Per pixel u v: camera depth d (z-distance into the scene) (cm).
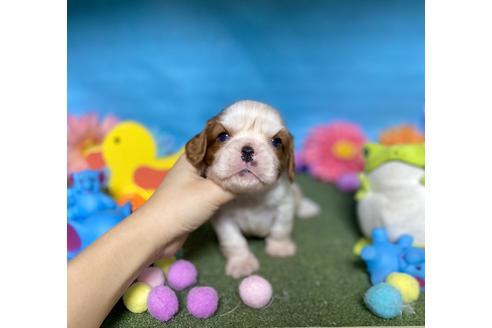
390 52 104
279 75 104
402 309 37
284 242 50
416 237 44
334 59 104
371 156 48
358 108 104
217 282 42
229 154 37
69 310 30
